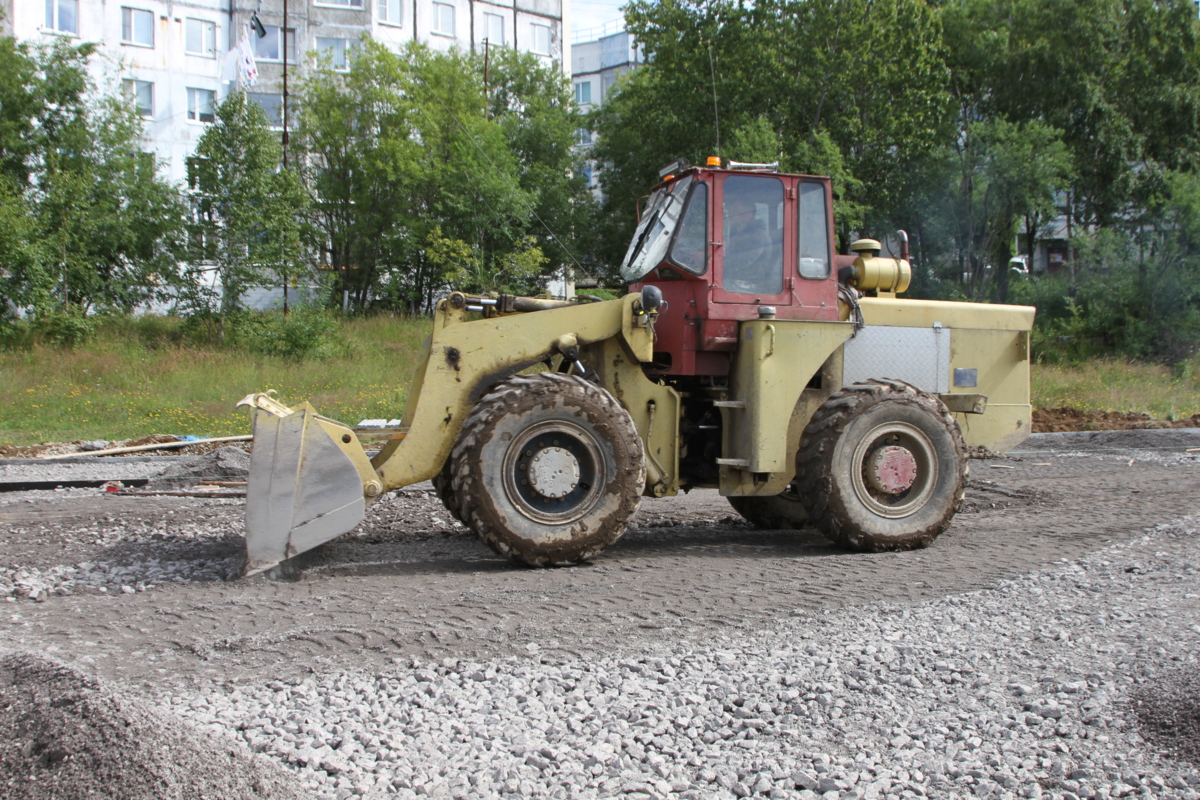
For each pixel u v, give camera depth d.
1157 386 20.14
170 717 2.96
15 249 21.41
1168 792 2.55
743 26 24.95
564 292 34.03
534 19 44.28
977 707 3.13
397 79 30.56
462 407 5.55
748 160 22.06
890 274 6.71
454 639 3.94
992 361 6.77
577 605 4.48
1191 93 28.80
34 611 4.57
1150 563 5.09
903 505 5.95
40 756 2.64
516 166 31.83
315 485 5.24
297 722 3.07
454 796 2.58
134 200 25.14
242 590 4.91
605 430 5.47
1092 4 28.70
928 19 25.36
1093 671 3.39
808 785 2.62
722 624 4.14
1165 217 25.42
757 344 5.84
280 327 21.70
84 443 12.95
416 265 30.75
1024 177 25.92
